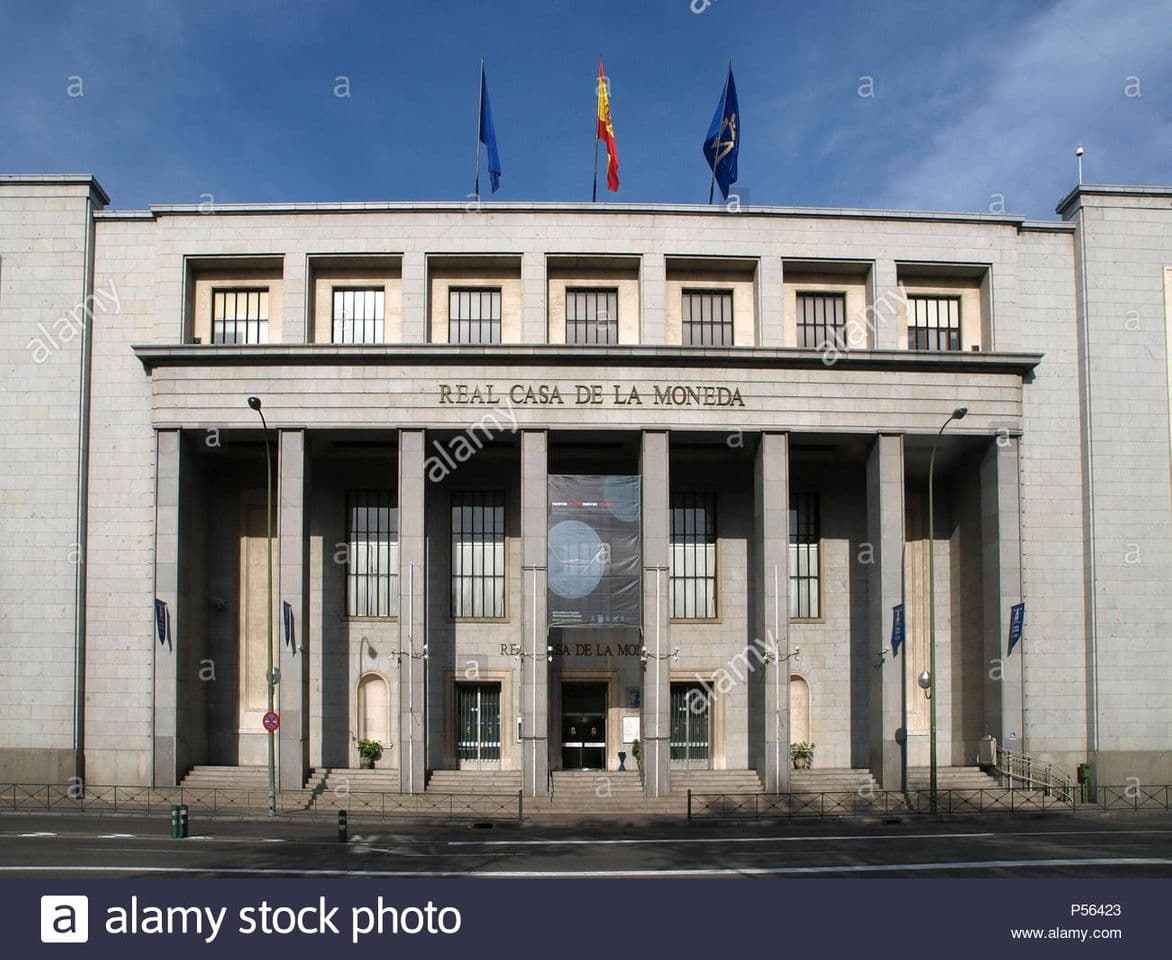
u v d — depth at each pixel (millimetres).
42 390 41875
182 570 41031
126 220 43031
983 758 41812
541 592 39938
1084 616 42719
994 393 42375
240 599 44188
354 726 43562
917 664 45812
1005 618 41406
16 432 41688
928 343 44500
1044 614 42594
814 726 44500
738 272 43969
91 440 41969
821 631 45094
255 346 40594
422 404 40625
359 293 43500
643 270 42500
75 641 40719
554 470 45500
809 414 41406
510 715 43875
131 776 40469
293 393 40781
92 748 40656
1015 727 40969
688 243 42750
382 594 44594
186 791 39250
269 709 36188
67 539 41219
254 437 42000
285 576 40062
